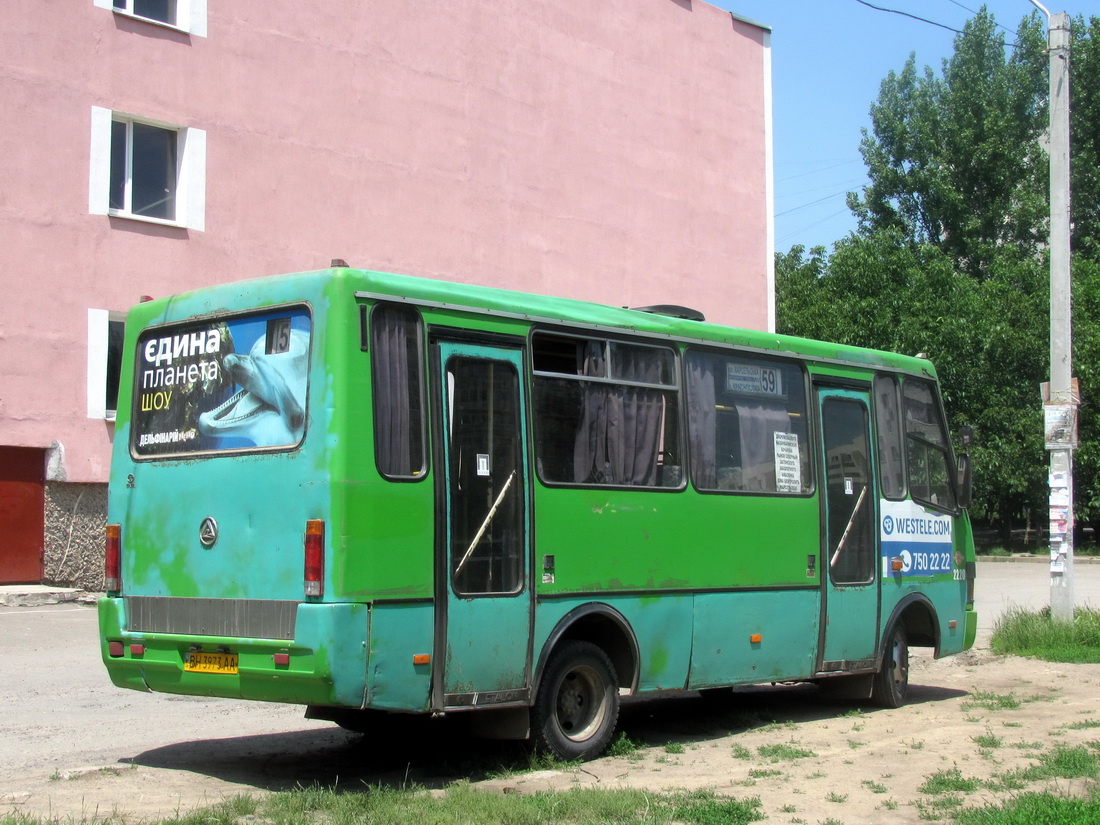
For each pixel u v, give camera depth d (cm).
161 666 745
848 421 1070
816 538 1012
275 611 693
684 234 2627
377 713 871
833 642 1019
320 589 674
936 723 984
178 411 774
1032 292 3344
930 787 727
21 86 1633
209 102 1836
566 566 802
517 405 785
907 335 3134
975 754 841
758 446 972
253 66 1891
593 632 857
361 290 709
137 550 775
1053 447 1482
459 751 846
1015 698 1105
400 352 724
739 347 967
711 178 2697
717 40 2738
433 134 2145
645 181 2548
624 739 855
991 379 3238
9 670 1162
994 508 3619
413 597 705
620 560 840
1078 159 4097
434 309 746
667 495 882
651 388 886
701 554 905
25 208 1631
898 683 1091
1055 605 1476
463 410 752
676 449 900
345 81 2014
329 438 687
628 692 849
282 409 715
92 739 875
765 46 2862
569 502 808
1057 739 893
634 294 2511
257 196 1888
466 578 738
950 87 4331
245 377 740
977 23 4281
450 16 2184
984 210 4197
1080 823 604
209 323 768
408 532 707
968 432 1182
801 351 1025
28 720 940
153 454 781
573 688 825
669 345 909
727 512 931
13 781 725
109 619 777
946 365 3145
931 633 1139
